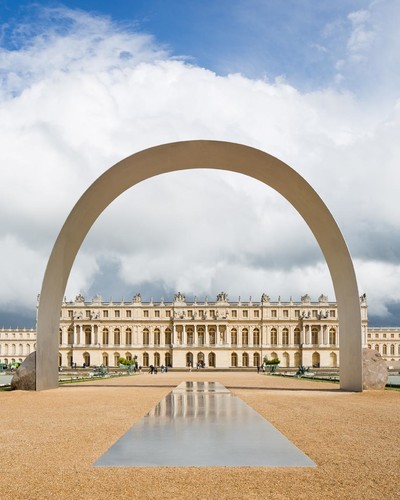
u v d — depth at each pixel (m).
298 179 34.97
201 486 10.38
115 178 36.06
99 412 22.44
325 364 147.75
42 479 10.95
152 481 10.73
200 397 30.11
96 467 11.88
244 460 12.46
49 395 31.84
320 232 37.41
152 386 43.34
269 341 150.25
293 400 28.27
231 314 151.38
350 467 11.90
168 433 16.05
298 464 12.10
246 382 51.94
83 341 151.25
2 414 21.92
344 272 36.00
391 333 160.62
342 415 21.22
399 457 12.95
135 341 150.88
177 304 151.00
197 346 148.88
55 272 36.03
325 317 149.12
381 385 35.72
